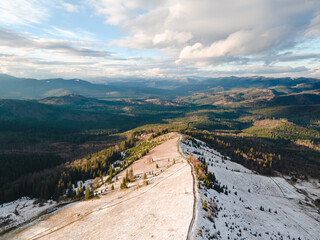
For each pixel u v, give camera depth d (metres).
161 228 51.66
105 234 56.53
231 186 104.12
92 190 117.81
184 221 52.41
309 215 100.19
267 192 121.19
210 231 50.59
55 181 133.62
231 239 51.59
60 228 71.31
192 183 79.75
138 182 104.75
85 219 73.25
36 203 111.31
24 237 71.12
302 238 70.81
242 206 80.62
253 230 62.72
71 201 105.00
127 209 70.50
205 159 146.62
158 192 79.31
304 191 136.62
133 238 50.34
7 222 88.69
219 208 67.50
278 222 78.69
